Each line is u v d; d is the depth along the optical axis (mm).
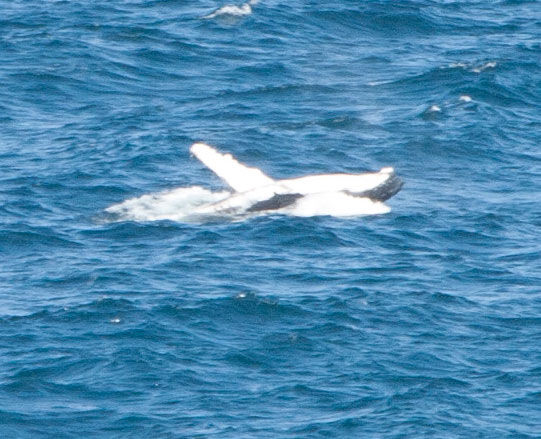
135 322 110062
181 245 127250
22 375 102125
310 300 115125
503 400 99750
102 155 153750
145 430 95500
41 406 98375
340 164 154625
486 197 144375
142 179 146250
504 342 108938
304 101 179000
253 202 136750
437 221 135500
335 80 188375
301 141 161250
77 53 194625
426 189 146375
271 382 102312
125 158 152500
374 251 127250
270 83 187250
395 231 132250
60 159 152625
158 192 142625
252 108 175250
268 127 166625
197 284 118125
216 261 123500
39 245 127250
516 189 147500
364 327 110625
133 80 187000
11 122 168000
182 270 121312
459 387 101562
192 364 104375
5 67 187875
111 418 97000
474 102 176250
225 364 104750
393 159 156375
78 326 109625
